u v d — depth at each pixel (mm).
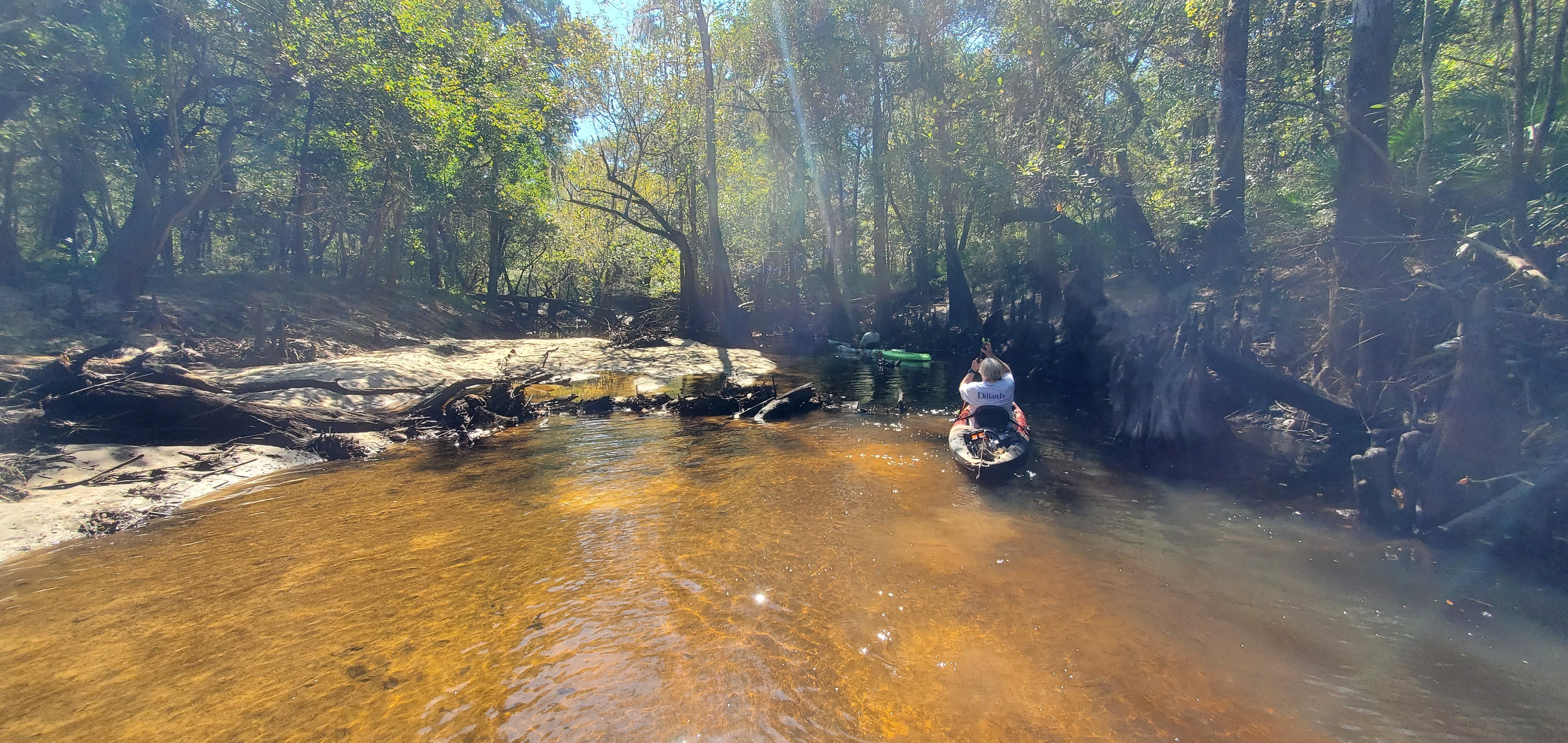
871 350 22047
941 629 3914
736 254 35750
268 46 16812
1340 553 5078
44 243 20188
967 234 28875
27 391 7496
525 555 4949
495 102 21922
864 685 3346
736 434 9383
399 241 25828
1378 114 8062
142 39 15438
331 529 5465
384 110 18000
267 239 30203
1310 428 8656
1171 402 8312
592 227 34844
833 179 31625
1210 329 8594
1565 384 5027
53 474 6359
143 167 15773
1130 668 3533
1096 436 9328
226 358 12562
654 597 4277
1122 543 5293
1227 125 12109
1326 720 3127
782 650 3650
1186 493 6621
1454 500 5102
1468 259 6336
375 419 9164
